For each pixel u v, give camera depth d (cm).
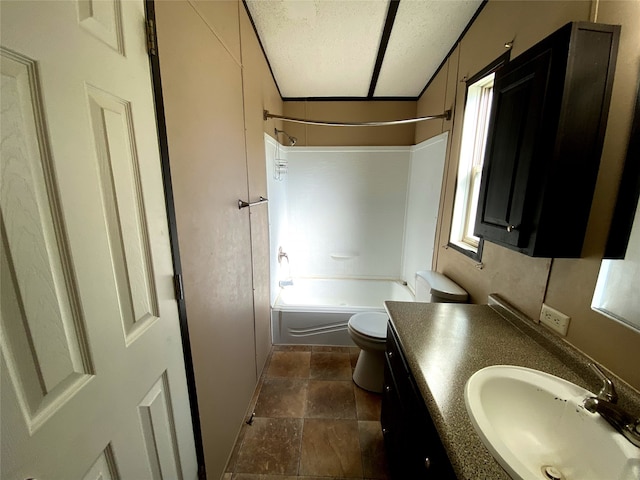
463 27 169
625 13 74
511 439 74
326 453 144
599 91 77
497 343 100
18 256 41
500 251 130
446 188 202
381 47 189
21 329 42
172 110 82
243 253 151
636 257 71
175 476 87
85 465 53
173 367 84
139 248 68
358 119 298
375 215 316
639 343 70
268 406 175
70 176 49
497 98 107
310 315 237
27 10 41
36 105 43
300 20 160
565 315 92
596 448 64
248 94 156
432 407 71
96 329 55
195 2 95
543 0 106
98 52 55
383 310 233
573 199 83
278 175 261
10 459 40
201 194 101
